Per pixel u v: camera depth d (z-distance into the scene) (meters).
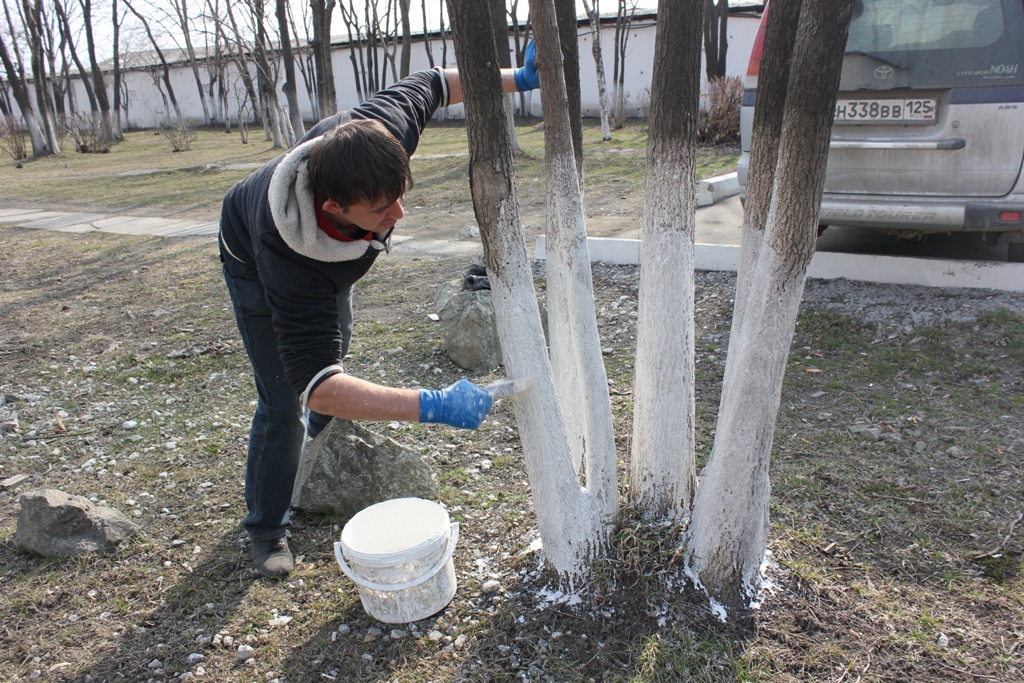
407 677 2.22
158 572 2.86
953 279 4.72
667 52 2.17
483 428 3.79
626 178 11.41
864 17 4.44
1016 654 2.15
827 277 5.12
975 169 4.32
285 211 1.89
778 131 2.27
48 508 2.98
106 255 8.91
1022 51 4.06
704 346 4.54
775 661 2.16
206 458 3.74
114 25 31.95
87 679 2.34
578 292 2.26
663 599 2.33
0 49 25.17
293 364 2.00
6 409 4.52
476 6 1.89
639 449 2.54
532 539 2.77
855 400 3.73
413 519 2.61
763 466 2.23
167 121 37.34
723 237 6.62
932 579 2.47
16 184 18.22
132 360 5.18
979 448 3.20
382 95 2.53
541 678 2.16
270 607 2.61
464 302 4.67
